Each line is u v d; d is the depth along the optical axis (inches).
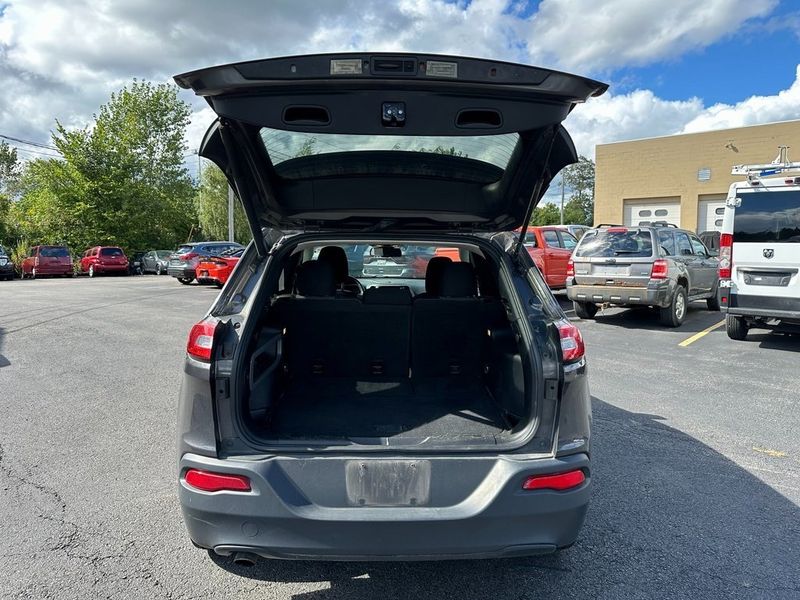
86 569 109.4
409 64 80.6
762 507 135.6
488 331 135.3
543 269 461.1
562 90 84.9
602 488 145.2
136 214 1444.4
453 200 115.6
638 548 118.0
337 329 136.4
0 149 2409.0
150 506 134.7
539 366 92.3
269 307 128.9
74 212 1378.0
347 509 85.9
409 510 86.1
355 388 132.4
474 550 86.6
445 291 142.3
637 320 422.0
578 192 3016.7
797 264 299.1
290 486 86.5
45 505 134.8
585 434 93.8
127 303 540.4
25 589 102.8
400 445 89.7
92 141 1413.6
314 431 106.7
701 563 112.5
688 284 408.5
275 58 80.2
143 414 201.0
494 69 82.2
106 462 159.8
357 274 216.4
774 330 333.1
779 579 107.2
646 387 238.2
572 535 90.6
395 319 136.1
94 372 261.1
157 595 101.9
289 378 136.8
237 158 99.0
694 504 136.9
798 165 298.7
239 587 104.8
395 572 110.3
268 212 115.5
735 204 318.3
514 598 102.0
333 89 83.8
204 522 87.6
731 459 163.6
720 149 1027.3
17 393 226.8
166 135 1646.2
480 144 99.7
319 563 113.3
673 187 1088.2
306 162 105.9
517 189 110.3
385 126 88.2
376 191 113.2
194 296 616.1
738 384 243.3
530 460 88.8
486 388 132.6
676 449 170.9
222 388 88.8
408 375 139.7
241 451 88.8
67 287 772.6
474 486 87.9
